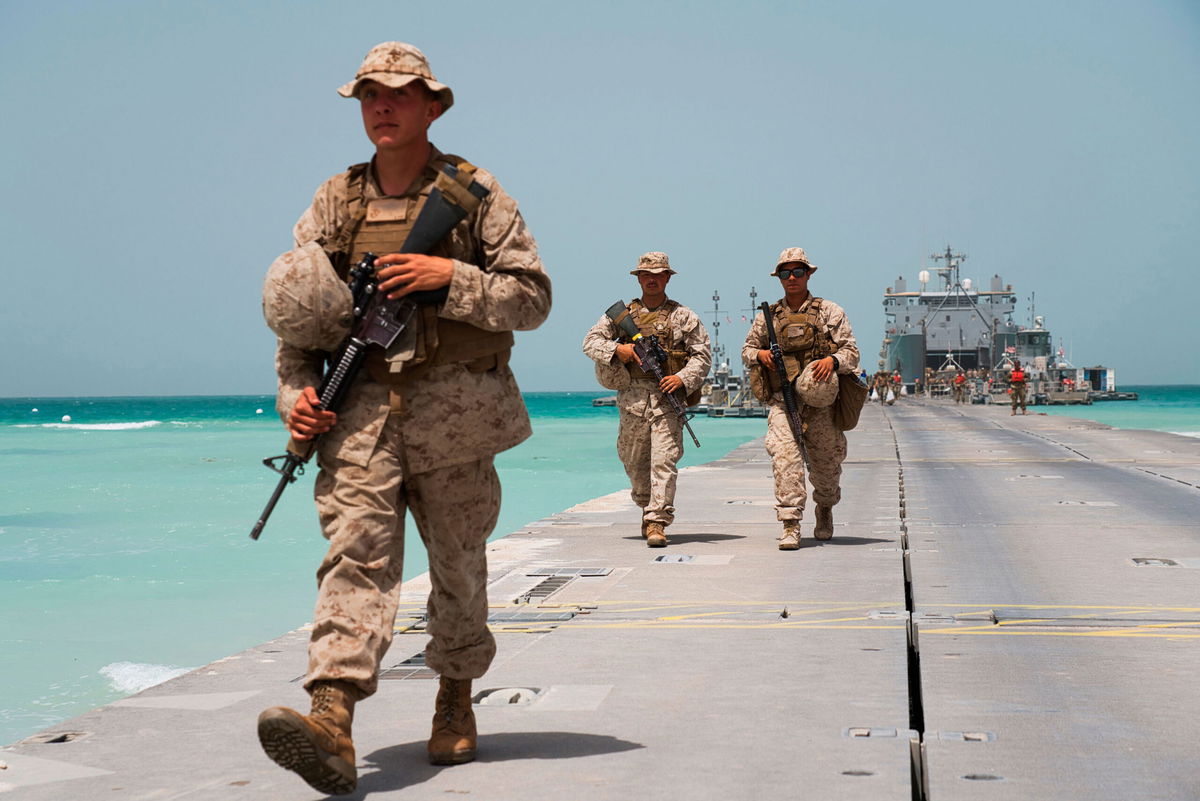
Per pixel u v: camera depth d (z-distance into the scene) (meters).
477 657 4.21
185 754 4.38
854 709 4.84
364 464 3.85
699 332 10.38
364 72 3.96
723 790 3.80
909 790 3.77
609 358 10.37
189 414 140.75
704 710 4.87
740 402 75.19
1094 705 4.84
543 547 10.46
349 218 4.05
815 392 9.80
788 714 4.79
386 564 3.85
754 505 13.95
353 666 3.68
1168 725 4.54
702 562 9.34
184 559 12.40
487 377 4.03
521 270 4.01
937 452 24.22
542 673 5.62
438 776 4.01
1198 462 20.70
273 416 128.25
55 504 19.53
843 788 3.79
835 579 8.34
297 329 3.83
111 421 103.38
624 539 10.98
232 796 3.85
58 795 3.88
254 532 3.83
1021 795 3.72
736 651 6.04
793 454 10.01
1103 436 30.86
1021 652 5.85
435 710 4.68
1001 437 30.62
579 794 3.78
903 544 10.13
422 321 3.90
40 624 8.73
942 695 5.01
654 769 4.04
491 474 4.12
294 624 8.73
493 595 7.97
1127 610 7.00
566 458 33.75
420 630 6.84
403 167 4.06
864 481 17.03
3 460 35.53
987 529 11.15
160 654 7.69
